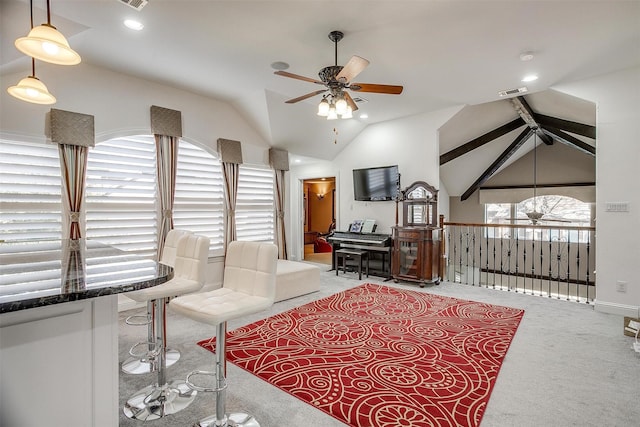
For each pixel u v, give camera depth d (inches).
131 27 115.2
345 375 97.3
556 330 132.6
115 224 153.6
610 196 154.3
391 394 87.4
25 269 60.8
